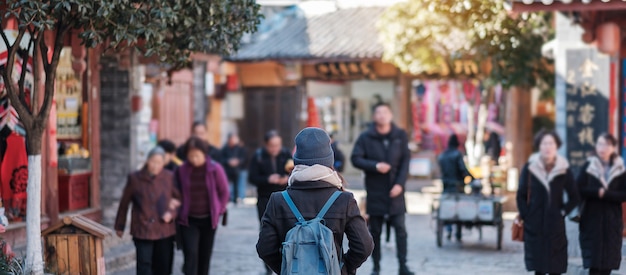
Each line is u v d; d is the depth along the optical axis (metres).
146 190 11.78
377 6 33.06
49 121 14.88
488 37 20.16
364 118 34.00
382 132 13.41
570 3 14.70
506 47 20.30
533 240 11.31
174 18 10.54
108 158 20.50
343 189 7.17
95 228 10.26
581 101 17.67
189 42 11.35
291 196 6.96
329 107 33.88
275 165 13.85
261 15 11.91
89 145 17.36
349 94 33.75
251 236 19.02
